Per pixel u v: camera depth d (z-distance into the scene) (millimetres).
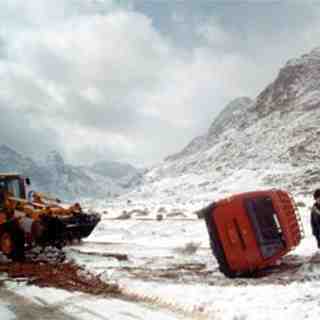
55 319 7594
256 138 181625
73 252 14203
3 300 8969
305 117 174125
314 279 9852
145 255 14297
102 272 11430
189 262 13094
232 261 11094
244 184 121062
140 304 8305
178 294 8844
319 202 12336
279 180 111750
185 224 23156
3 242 13906
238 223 11227
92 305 8336
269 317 6996
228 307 7707
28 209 13930
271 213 11344
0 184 15117
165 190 157125
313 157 129500
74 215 14203
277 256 11125
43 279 10828
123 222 27047
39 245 13641
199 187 143125
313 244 14461
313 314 6926
